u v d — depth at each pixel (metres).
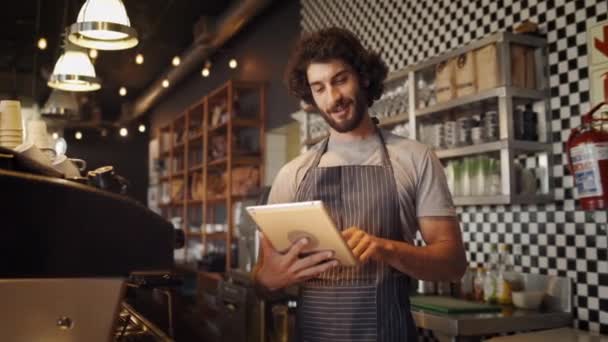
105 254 0.98
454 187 3.27
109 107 12.48
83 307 0.97
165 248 1.04
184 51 7.47
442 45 3.77
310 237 1.48
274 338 3.76
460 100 3.13
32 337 0.93
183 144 8.66
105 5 2.92
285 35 6.01
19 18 7.06
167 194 10.09
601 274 2.71
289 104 5.85
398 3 4.21
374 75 1.92
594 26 2.77
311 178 1.96
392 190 1.86
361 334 1.81
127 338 1.72
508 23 3.26
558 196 2.93
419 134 3.53
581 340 2.44
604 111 2.60
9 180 0.89
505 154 2.86
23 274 0.91
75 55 4.05
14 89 8.37
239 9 5.48
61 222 0.94
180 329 4.65
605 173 2.48
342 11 4.93
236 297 4.17
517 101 3.02
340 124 1.84
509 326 2.71
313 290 1.88
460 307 2.89
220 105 7.50
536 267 3.05
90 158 12.18
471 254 3.52
